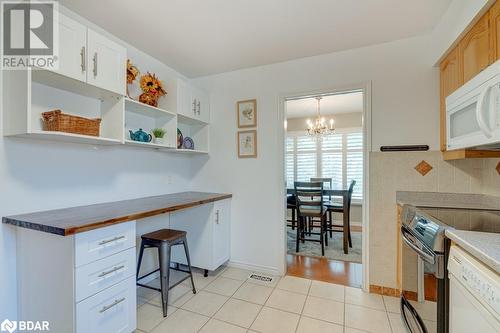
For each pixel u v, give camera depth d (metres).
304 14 1.87
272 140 2.73
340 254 3.32
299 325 1.82
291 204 4.27
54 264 1.36
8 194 1.51
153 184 2.59
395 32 2.12
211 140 3.03
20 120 1.41
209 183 3.04
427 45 2.15
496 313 0.77
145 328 1.78
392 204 2.24
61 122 1.49
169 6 1.77
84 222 1.36
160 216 2.67
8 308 1.49
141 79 2.23
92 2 1.72
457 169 2.06
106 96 1.91
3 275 1.47
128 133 2.17
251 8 1.80
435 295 1.25
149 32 2.11
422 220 1.45
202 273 2.71
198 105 2.80
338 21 1.96
